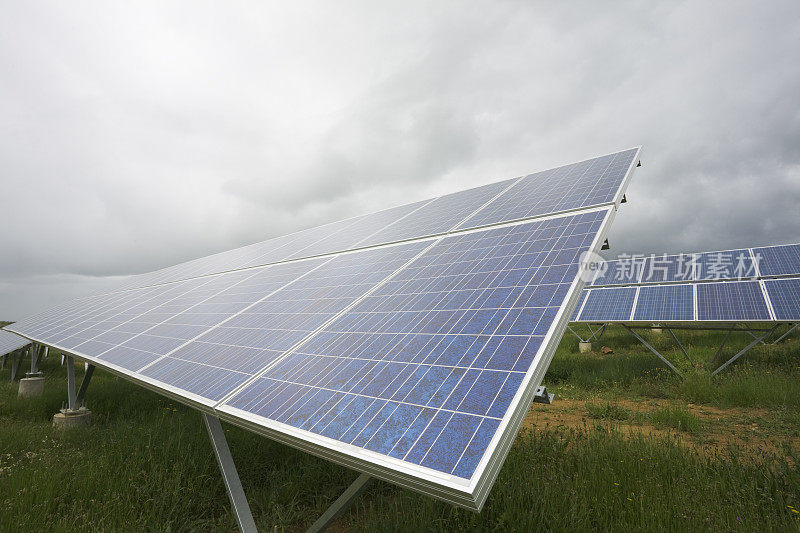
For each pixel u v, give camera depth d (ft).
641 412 31.37
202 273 44.78
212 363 16.14
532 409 34.30
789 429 25.81
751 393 32.14
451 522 15.25
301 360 13.58
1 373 64.90
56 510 17.42
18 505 16.80
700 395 34.35
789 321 36.42
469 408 8.59
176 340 20.89
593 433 25.13
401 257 21.57
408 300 15.31
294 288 23.07
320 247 34.12
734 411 30.73
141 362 19.12
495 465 7.32
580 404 35.76
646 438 24.32
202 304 27.63
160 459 21.97
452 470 7.19
